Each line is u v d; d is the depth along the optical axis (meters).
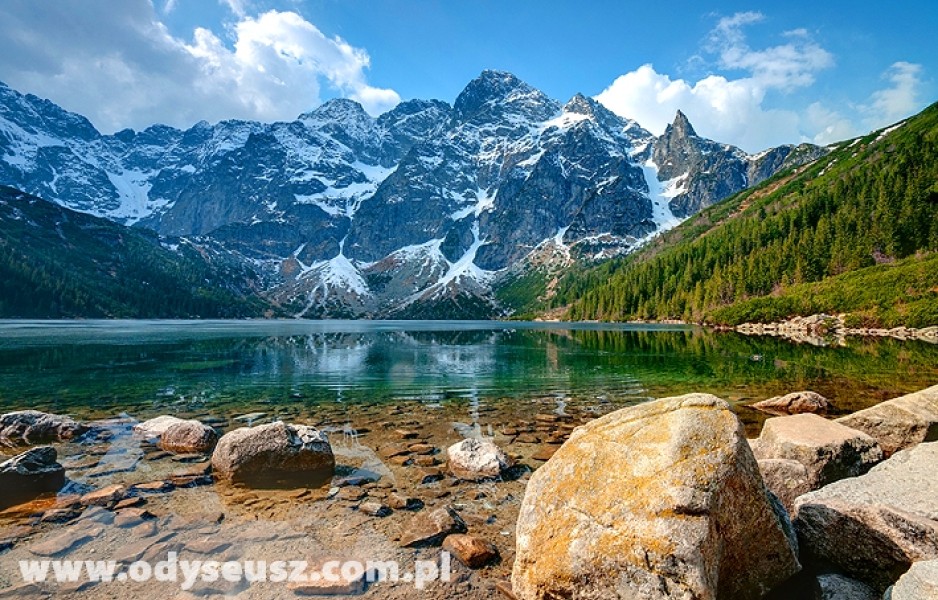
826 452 11.20
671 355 52.12
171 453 15.92
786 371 37.25
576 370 39.75
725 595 7.28
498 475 14.03
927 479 8.91
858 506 8.15
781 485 10.57
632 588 6.64
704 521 6.75
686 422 7.90
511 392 29.03
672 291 171.62
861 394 27.00
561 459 8.94
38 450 13.35
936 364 39.78
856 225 124.88
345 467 14.79
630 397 27.34
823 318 90.31
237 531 10.38
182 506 11.68
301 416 22.33
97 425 19.83
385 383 32.66
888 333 77.94
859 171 171.25
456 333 114.69
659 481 7.27
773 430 12.55
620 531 7.09
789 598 7.69
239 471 13.43
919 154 139.88
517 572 8.18
